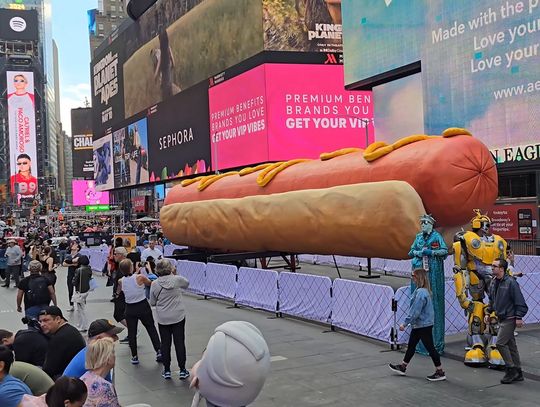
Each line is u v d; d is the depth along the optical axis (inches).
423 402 248.1
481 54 908.0
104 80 3132.4
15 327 470.3
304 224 498.9
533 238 926.4
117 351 371.6
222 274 565.6
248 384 127.6
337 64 1704.0
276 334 394.3
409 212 405.4
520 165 850.8
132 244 867.4
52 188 6220.5
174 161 2260.1
